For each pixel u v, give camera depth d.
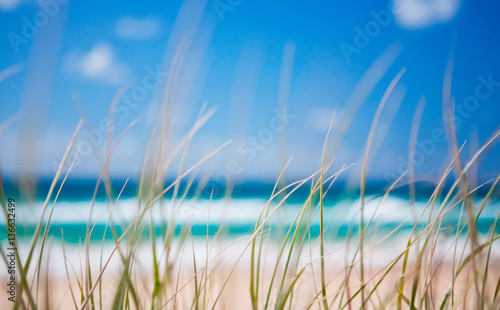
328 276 1.21
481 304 0.89
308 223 0.99
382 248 1.12
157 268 0.84
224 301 1.11
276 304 0.89
